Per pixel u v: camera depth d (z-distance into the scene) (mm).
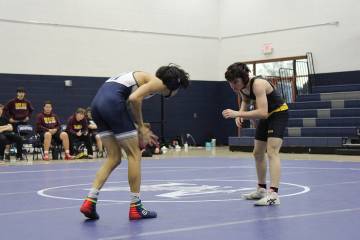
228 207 5688
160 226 4594
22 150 15477
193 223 4719
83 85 19359
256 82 5988
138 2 20656
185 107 21875
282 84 20453
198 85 22188
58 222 4855
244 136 18594
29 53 18297
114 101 5004
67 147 14633
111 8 20016
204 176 9375
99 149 15609
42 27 18531
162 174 9805
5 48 17875
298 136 17062
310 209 5492
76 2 19234
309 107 18000
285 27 20688
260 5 21438
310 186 7645
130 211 4984
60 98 18875
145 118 20938
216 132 22797
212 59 22547
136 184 4996
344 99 17609
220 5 22734
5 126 13938
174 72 5039
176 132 21672
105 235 4227
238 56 22172
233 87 6141
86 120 14922
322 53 19641
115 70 20078
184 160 13828
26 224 4766
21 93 14453
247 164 12227
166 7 21391
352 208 5543
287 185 7789
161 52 21250
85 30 19422
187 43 21906
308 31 20031
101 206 5836
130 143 4996
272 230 4348
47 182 8578
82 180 8891
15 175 9852
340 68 19172
